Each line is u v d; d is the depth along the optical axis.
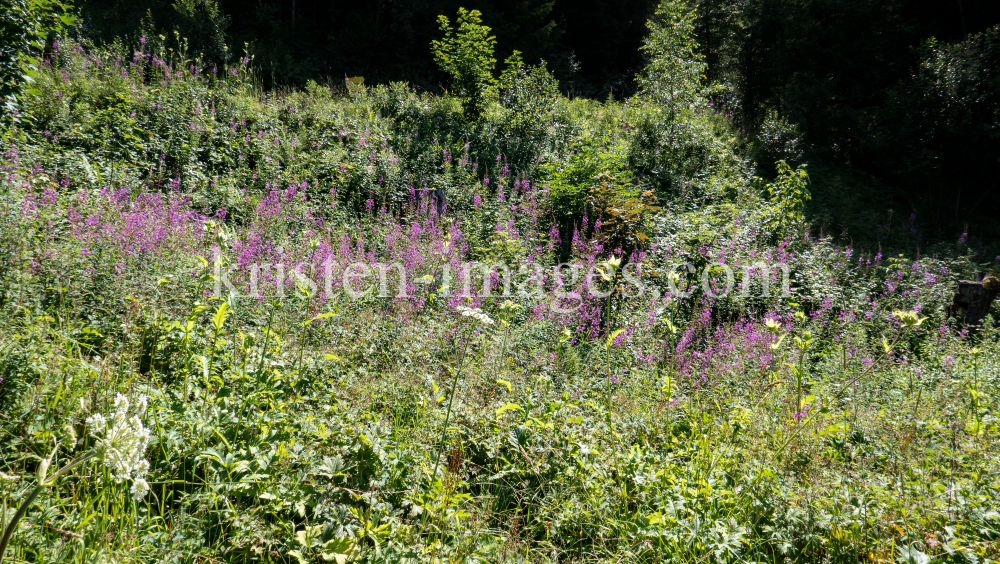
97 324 3.87
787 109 20.11
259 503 2.58
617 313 6.91
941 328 8.01
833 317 8.51
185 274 4.81
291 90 16.58
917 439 3.71
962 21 20.84
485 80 15.85
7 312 3.52
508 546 2.66
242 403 3.00
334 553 2.23
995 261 14.10
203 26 17.12
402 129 13.46
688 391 4.73
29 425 2.61
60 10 11.48
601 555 2.81
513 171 12.86
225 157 10.22
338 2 25.20
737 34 27.73
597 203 10.08
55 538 2.07
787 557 2.72
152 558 2.12
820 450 3.46
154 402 2.96
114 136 9.40
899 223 15.38
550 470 3.29
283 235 7.97
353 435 3.09
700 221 9.98
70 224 5.33
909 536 2.65
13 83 6.65
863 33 20.34
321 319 4.62
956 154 17.27
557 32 29.06
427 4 23.17
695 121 16.27
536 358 4.91
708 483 3.01
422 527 2.54
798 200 11.73
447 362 4.45
